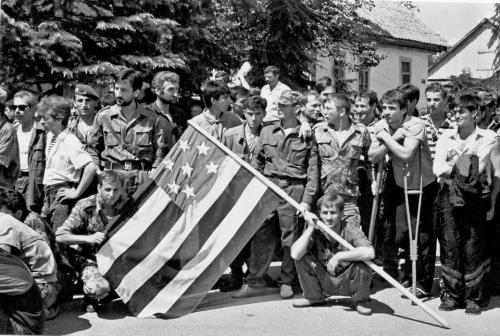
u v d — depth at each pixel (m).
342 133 6.85
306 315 6.29
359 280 6.32
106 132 6.87
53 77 12.07
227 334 5.77
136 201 6.52
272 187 6.59
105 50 12.79
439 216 6.58
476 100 6.47
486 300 6.58
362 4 23.64
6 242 5.48
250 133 7.44
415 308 6.50
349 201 6.76
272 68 10.18
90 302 6.40
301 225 6.85
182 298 6.37
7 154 7.07
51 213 6.82
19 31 11.57
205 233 6.61
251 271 6.97
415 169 6.87
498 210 6.67
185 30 13.78
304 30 19.11
